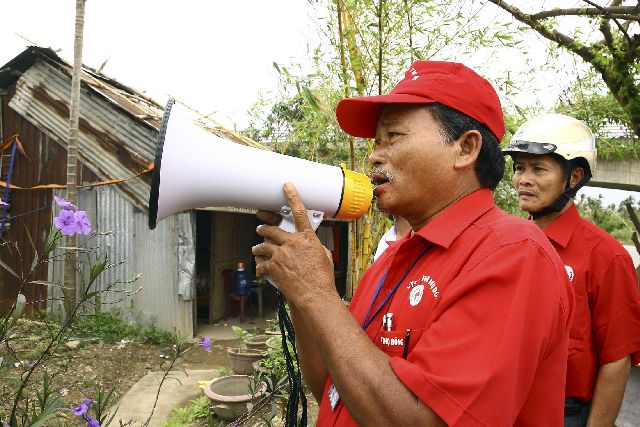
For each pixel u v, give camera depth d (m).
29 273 1.62
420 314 1.16
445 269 1.16
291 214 1.32
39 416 1.52
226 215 9.53
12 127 8.26
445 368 0.99
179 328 7.47
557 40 2.73
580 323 2.11
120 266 7.70
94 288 7.70
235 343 7.77
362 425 1.02
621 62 2.58
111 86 9.24
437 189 1.24
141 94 9.62
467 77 1.22
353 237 3.69
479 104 1.22
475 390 0.95
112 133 7.66
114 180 7.61
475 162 1.25
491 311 1.01
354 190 1.36
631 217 2.63
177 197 1.30
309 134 3.68
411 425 0.97
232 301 9.76
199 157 1.29
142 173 7.34
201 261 9.49
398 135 1.23
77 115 6.48
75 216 1.68
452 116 1.20
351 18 3.00
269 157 1.35
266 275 1.27
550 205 2.22
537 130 2.24
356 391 1.01
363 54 3.10
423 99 1.19
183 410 4.70
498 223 1.16
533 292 1.03
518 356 0.98
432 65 1.25
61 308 1.98
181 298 7.48
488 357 0.97
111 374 5.77
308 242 1.21
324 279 1.16
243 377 4.82
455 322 1.03
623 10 2.42
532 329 1.01
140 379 5.82
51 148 8.05
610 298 2.07
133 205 7.61
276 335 5.13
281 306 1.56
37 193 8.06
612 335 2.06
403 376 0.99
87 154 7.80
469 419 0.94
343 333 1.08
